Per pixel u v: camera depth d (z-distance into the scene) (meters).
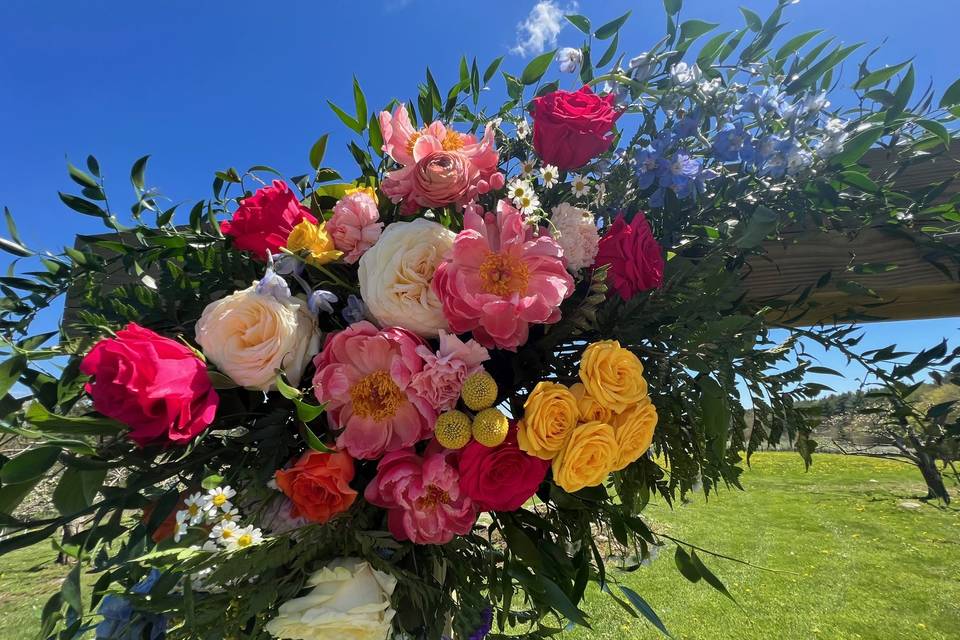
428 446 0.52
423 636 0.55
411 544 0.54
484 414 0.49
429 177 0.56
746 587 3.76
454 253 0.50
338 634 0.45
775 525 5.21
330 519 0.50
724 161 0.68
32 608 2.25
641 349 0.55
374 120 0.71
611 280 0.57
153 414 0.41
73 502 0.43
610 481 0.64
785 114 0.65
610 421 0.51
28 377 0.48
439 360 0.48
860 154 0.62
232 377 0.48
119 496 0.44
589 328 0.56
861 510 5.57
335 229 0.57
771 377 0.55
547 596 0.52
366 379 0.50
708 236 0.67
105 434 0.44
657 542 0.63
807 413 0.56
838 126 0.64
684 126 0.68
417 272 0.52
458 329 0.50
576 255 0.56
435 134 0.61
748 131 0.69
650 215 0.71
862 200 0.69
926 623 3.24
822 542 4.70
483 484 0.49
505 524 0.56
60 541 0.45
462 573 0.56
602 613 3.28
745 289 0.70
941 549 4.41
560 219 0.58
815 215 0.69
